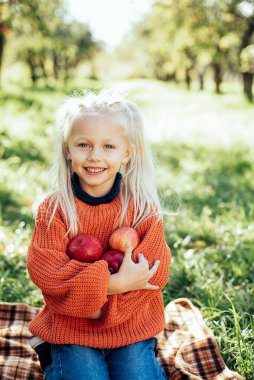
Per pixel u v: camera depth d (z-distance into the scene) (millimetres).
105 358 2678
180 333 3338
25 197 6391
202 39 27953
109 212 2705
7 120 12938
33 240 2627
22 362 2973
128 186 2812
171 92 40219
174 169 9102
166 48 36812
